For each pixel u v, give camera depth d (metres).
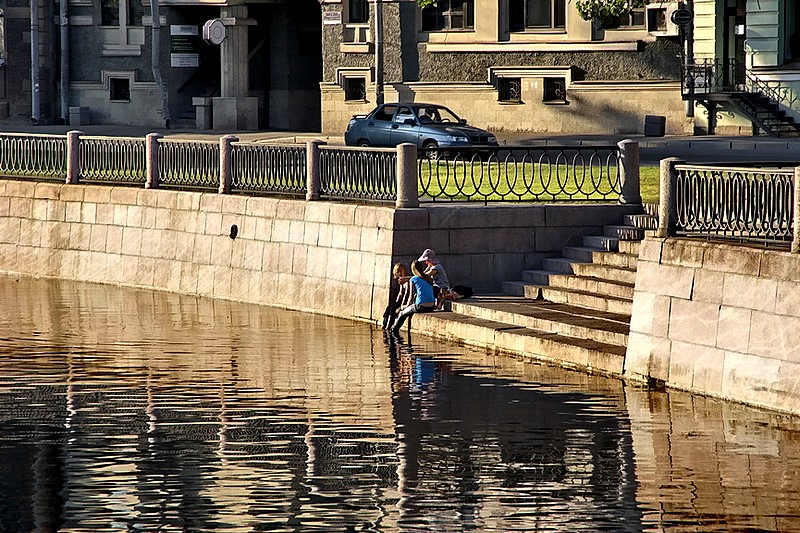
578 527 42.94
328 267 83.06
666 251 61.50
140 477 48.62
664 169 62.16
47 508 45.09
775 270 56.22
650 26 154.75
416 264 77.25
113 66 179.62
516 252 79.88
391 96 168.38
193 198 92.44
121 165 98.25
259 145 89.06
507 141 149.88
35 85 179.38
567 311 72.75
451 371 66.19
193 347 73.38
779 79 147.00
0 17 182.88
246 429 55.38
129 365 68.44
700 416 56.19
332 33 169.38
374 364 68.25
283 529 43.00
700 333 59.66
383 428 55.41
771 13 146.62
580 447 52.09
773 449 51.25
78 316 83.69
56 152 102.12
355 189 82.69
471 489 47.03
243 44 174.38
